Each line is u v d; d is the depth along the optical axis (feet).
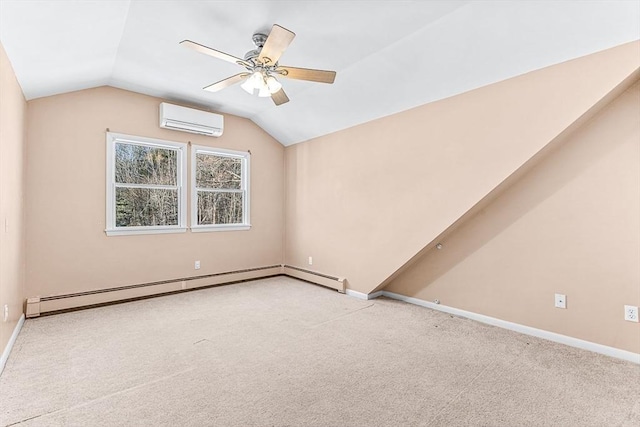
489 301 11.12
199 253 15.83
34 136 11.59
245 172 17.58
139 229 13.97
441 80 10.53
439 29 8.89
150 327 10.61
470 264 11.64
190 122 14.80
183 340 9.58
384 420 6.00
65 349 8.91
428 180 11.69
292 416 6.11
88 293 12.55
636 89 8.19
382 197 13.43
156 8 8.10
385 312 12.31
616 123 8.50
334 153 15.72
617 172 8.50
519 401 6.59
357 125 14.49
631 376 7.55
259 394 6.82
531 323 10.12
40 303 11.52
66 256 12.26
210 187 16.48
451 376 7.56
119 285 13.48
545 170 9.77
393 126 12.94
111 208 13.29
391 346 9.22
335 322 11.19
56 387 7.02
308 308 12.78
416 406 6.42
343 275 15.28
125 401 6.54
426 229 11.78
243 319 11.44
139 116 14.01
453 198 10.96
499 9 7.87
